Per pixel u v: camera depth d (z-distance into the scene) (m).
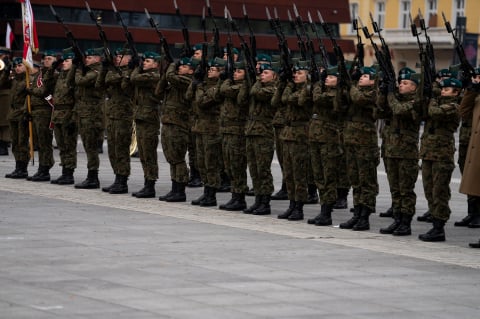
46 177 40.28
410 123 29.92
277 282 22.92
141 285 22.20
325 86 31.11
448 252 27.56
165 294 21.45
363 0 112.31
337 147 31.47
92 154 38.44
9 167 45.12
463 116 29.61
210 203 34.97
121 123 36.91
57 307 20.14
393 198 30.45
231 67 33.56
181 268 24.05
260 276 23.45
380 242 28.75
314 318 19.94
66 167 39.34
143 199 36.12
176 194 35.78
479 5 101.12
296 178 32.44
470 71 29.89
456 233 31.19
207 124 34.69
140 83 35.53
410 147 29.88
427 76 29.05
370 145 30.69
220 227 30.27
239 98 33.28
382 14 110.06
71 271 23.42
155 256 25.34
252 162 33.47
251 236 28.83
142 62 35.53
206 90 34.34
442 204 29.33
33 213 31.81
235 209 34.19
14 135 40.84
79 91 38.09
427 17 105.44
